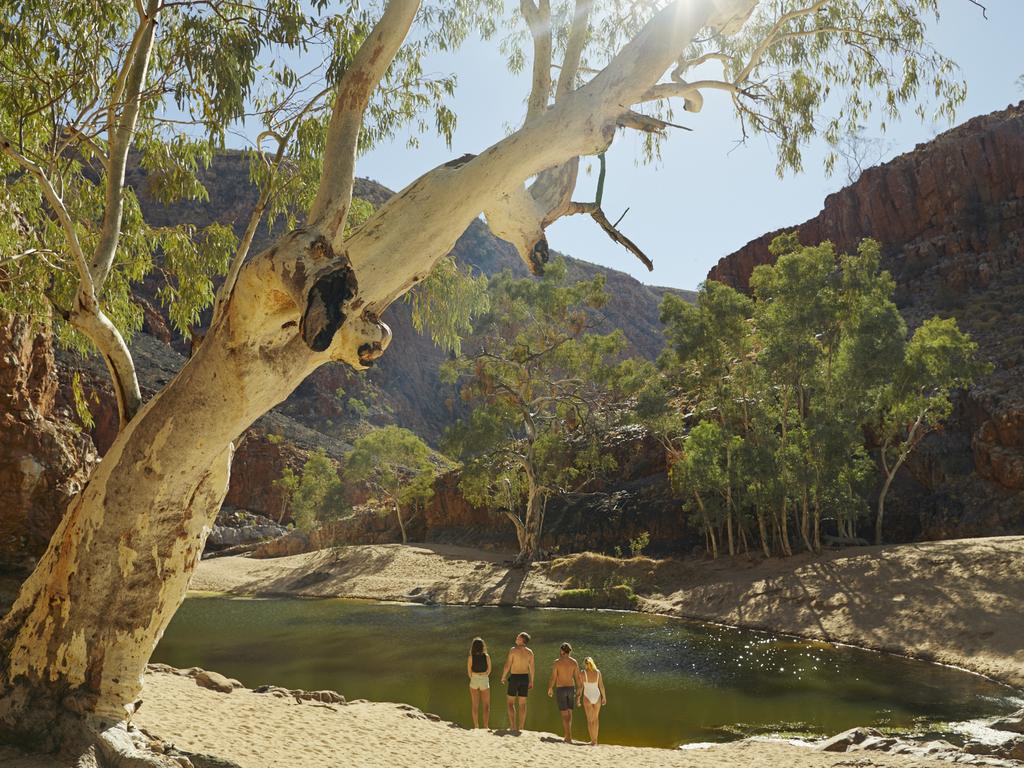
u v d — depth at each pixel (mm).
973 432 41844
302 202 9352
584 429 46969
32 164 6320
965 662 18719
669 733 12828
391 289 5168
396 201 5203
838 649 21859
